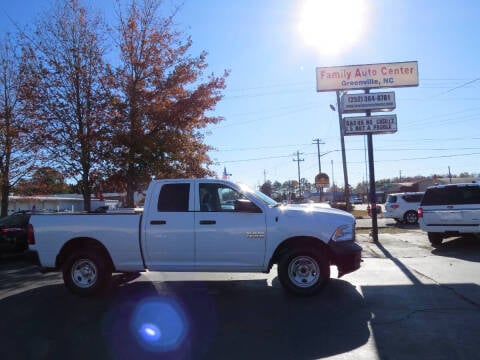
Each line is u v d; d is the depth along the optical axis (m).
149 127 15.30
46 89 14.86
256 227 7.27
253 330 5.59
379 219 28.80
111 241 7.58
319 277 7.14
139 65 15.25
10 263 12.89
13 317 6.42
